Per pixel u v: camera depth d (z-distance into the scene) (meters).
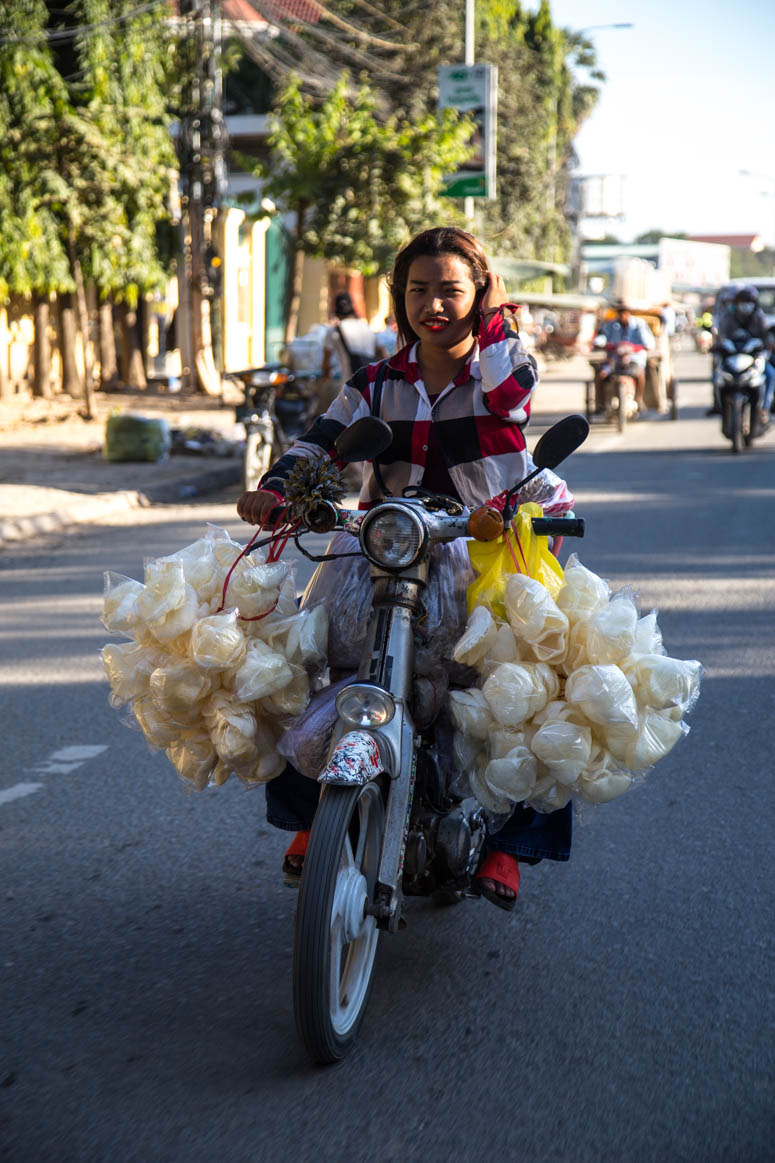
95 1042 3.08
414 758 3.09
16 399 22.36
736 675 6.33
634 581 8.55
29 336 23.11
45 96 18.05
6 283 19.16
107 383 24.77
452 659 3.22
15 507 11.66
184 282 25.08
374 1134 2.69
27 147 17.89
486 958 3.52
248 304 30.98
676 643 6.95
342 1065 2.97
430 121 21.11
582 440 3.13
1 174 18.05
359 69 30.97
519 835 3.32
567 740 3.04
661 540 10.08
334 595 3.30
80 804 4.74
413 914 3.82
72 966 3.48
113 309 25.42
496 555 3.16
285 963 3.51
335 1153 2.63
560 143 56.12
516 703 3.04
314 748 3.11
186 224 24.12
